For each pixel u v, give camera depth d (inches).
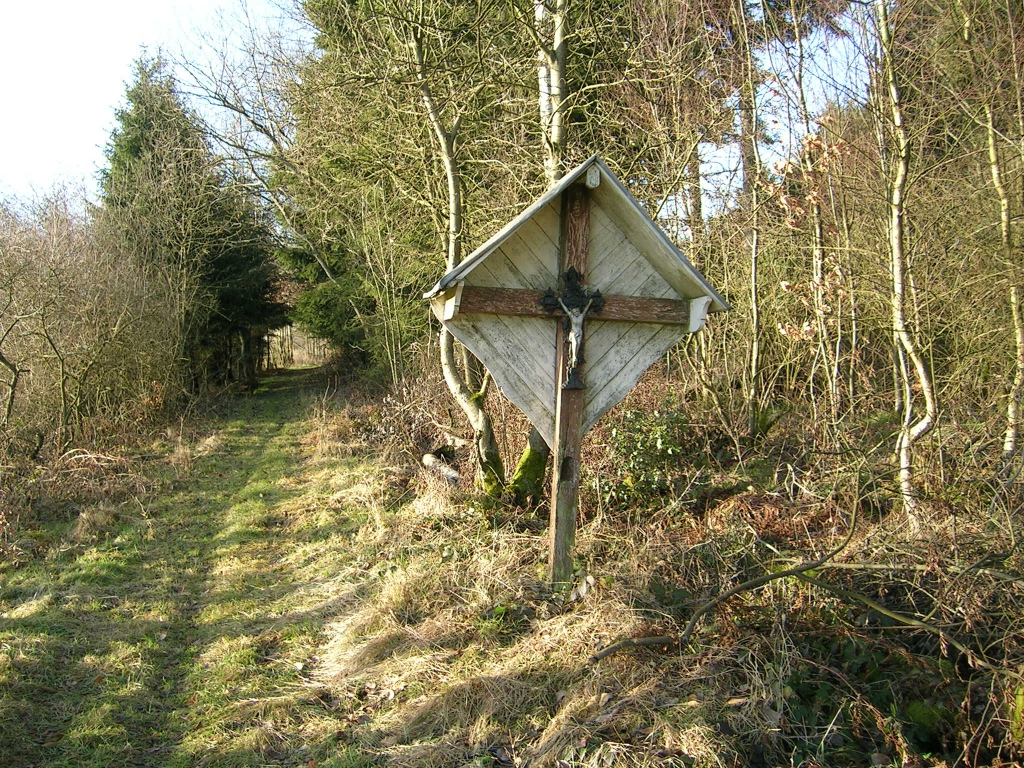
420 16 335.0
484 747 166.2
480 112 377.1
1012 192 304.2
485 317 202.5
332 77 462.6
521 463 309.7
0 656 210.2
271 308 1075.3
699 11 408.5
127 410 637.9
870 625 180.2
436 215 394.9
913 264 302.0
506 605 221.9
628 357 210.7
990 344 289.9
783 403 422.9
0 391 507.2
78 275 555.2
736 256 434.0
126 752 175.9
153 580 295.0
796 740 151.9
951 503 222.4
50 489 403.5
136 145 930.7
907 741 150.1
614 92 425.1
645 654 181.6
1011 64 283.9
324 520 358.9
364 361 933.2
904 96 277.3
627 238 205.3
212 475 497.7
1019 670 147.8
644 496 290.4
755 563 210.5
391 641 219.3
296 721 188.2
